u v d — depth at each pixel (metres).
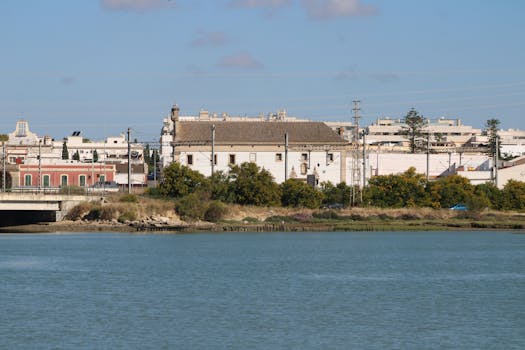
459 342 93.06
